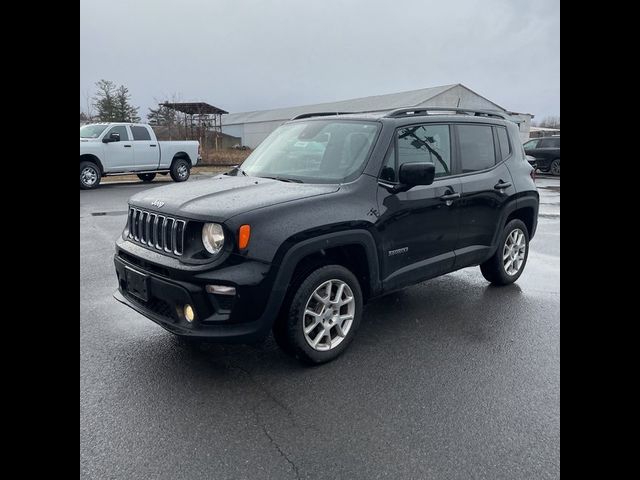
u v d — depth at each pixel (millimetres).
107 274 6133
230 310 3227
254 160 4977
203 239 3309
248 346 4062
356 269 4062
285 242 3328
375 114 4535
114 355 3846
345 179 4012
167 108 39188
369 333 4387
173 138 37719
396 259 4191
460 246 4910
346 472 2549
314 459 2648
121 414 3029
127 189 15844
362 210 3840
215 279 3170
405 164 3926
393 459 2658
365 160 4082
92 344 4035
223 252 3219
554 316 4844
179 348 3996
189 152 18547
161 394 3281
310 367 3707
